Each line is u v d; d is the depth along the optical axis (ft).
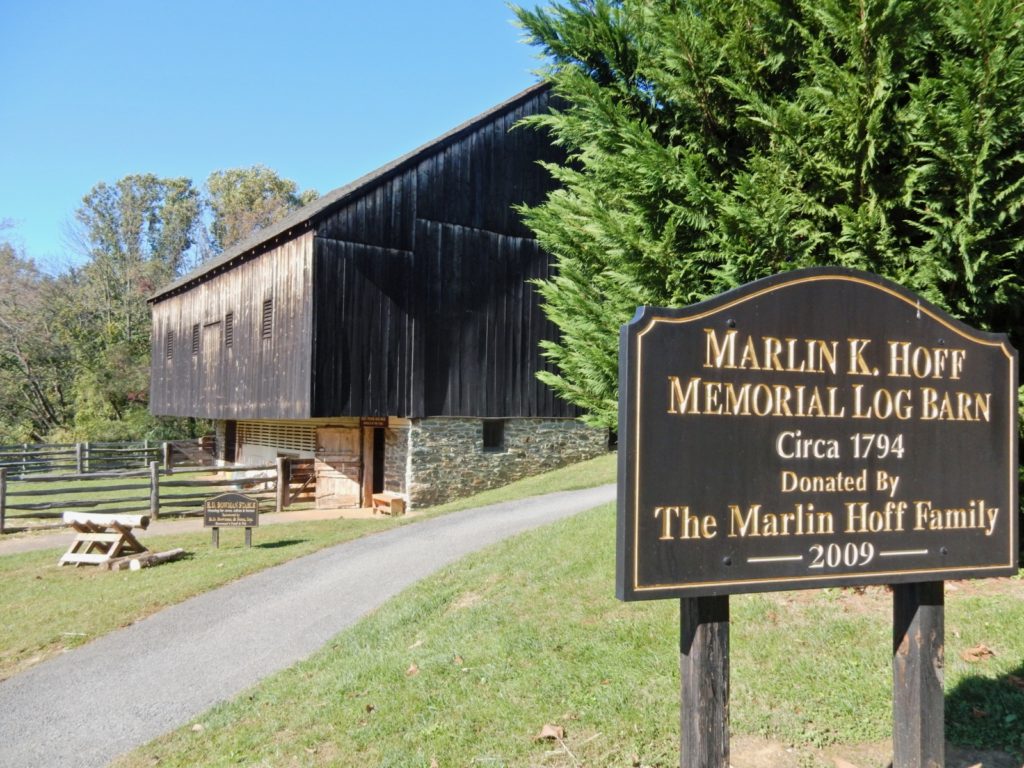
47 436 128.88
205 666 23.03
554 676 17.65
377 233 55.47
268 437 78.89
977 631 17.57
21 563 40.63
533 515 44.45
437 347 58.29
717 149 23.29
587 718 15.55
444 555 35.01
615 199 25.35
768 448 11.15
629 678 17.10
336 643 23.36
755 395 11.13
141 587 33.12
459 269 59.72
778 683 16.14
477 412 60.44
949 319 12.37
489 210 61.41
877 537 11.64
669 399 10.69
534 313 64.03
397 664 19.99
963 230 18.25
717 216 21.57
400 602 26.66
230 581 33.58
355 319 54.24
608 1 25.41
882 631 17.98
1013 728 14.05
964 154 17.80
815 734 14.32
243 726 17.88
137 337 146.82
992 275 19.34
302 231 54.03
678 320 10.80
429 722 16.34
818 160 20.13
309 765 15.30
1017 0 17.66
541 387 64.59
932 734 11.84
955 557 12.07
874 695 15.37
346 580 32.12
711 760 10.67
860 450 11.66
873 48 18.78
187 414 76.95
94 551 41.45
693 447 10.75
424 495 58.03
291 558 37.63
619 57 25.12
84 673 23.15
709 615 10.80
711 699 10.73
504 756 14.56
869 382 11.80
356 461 63.57
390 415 55.72
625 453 10.44
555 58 26.63
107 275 161.68
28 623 28.68
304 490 64.69
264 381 59.11
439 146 58.59
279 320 57.11
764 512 11.05
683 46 22.09
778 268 20.89
